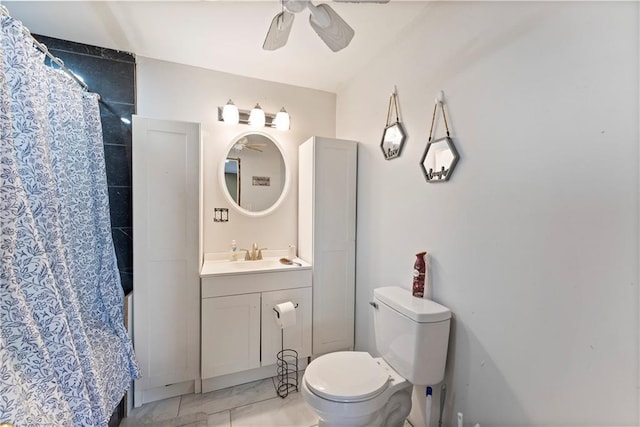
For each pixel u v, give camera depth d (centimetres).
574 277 83
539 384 93
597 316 78
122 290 160
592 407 79
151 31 161
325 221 203
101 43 173
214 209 212
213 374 176
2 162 85
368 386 122
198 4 138
